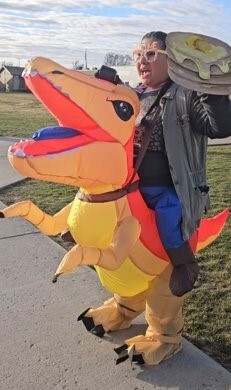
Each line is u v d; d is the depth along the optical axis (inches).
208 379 106.7
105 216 97.8
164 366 110.7
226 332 125.8
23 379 106.3
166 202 101.1
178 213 100.7
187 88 89.5
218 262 169.5
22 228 201.2
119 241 96.5
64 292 144.5
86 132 92.4
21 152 87.9
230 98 93.4
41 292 144.4
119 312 122.9
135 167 100.5
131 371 109.1
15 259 169.0
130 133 97.0
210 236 120.9
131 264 104.3
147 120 101.7
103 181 95.3
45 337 121.5
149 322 113.0
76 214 100.6
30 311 133.6
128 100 96.0
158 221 101.7
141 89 108.0
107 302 127.1
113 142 94.3
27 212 103.0
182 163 99.7
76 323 127.8
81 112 90.4
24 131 557.0
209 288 149.9
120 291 111.3
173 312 109.7
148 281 109.6
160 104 100.7
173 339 112.2
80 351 116.3
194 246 110.2
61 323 127.7
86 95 90.5
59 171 90.4
